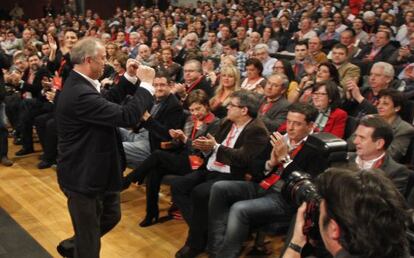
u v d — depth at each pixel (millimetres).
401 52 5008
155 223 3156
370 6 8758
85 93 2053
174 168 3027
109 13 16766
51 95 3719
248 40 6855
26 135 4605
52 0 16453
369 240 858
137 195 3641
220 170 2791
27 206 3438
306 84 3865
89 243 2162
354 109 3514
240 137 2688
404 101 2938
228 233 2350
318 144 1547
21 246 2795
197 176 2893
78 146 2098
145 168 3061
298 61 5066
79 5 15984
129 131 3744
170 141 3092
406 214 903
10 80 4508
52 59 4445
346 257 888
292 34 7871
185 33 8742
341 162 1520
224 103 3793
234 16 9922
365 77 4406
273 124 3217
